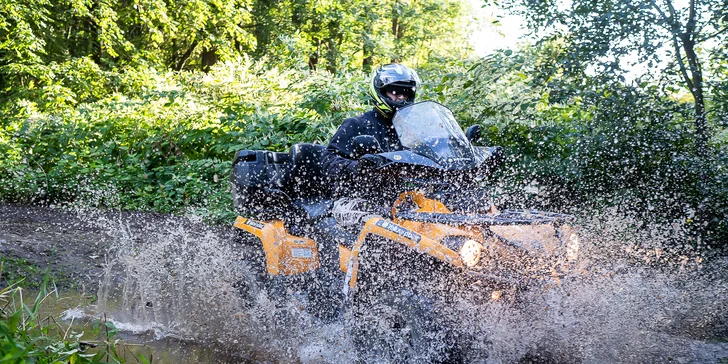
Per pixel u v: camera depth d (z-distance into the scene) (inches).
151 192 416.5
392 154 176.6
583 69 300.0
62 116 495.2
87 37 922.1
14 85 808.9
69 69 802.2
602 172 298.0
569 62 299.9
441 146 182.5
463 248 158.2
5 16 781.3
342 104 412.8
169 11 966.4
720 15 284.8
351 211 188.4
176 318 205.9
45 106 711.7
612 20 292.5
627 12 290.8
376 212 184.9
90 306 215.0
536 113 328.2
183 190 401.7
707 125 289.9
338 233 191.8
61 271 248.7
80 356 140.3
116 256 275.3
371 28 1190.9
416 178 178.2
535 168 308.0
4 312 163.8
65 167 428.5
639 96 292.2
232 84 558.9
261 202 217.5
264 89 513.3
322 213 202.2
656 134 291.1
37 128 465.4
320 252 197.6
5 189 414.3
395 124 191.9
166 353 179.9
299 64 555.8
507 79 358.3
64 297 223.3
